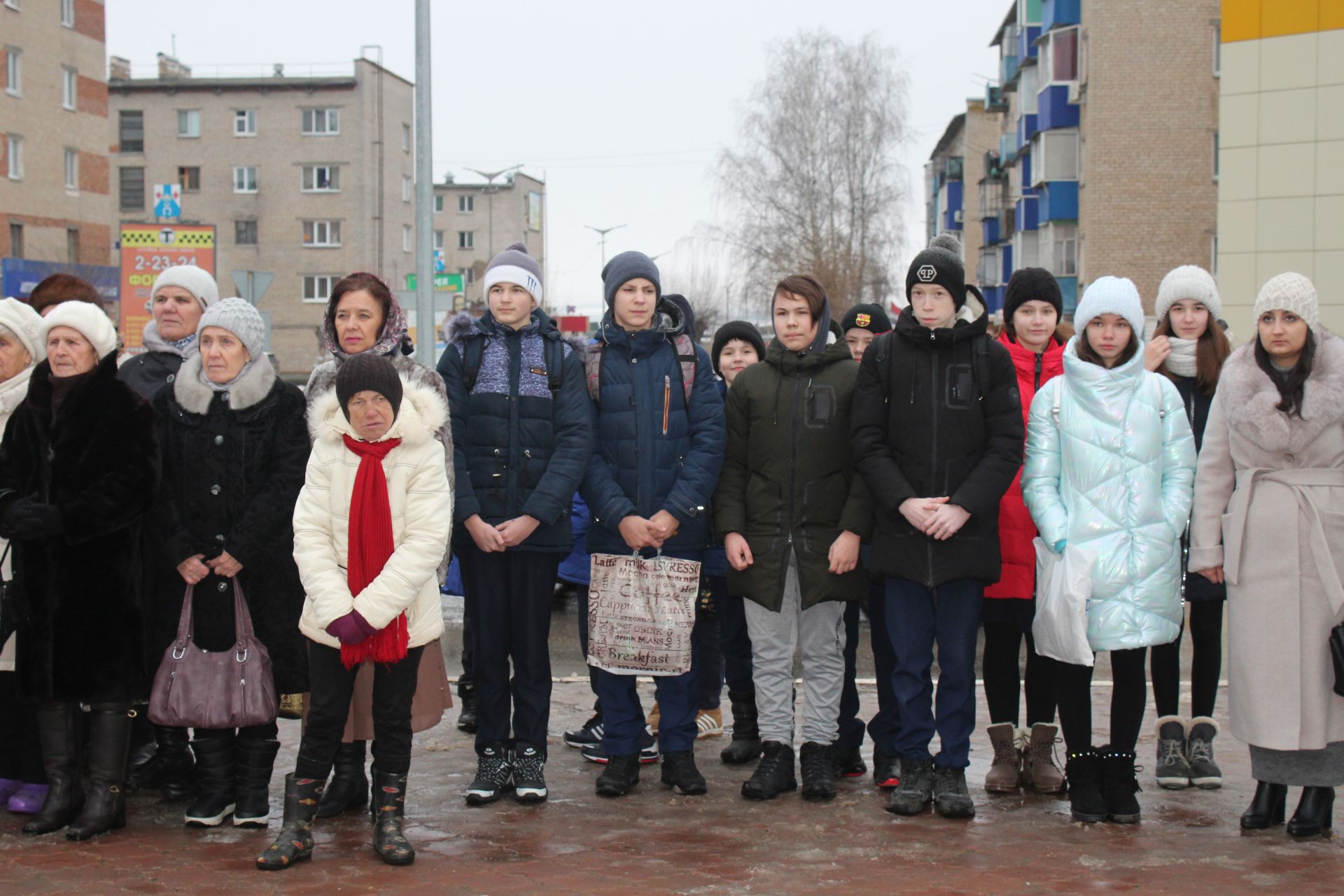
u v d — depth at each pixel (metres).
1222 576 4.77
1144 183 30.97
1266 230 16.75
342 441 4.40
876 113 41.03
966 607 4.85
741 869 4.10
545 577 4.99
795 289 5.14
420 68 14.83
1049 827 4.61
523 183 85.81
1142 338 4.89
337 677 4.31
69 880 3.98
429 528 4.34
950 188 58.31
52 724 4.55
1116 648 4.59
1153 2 30.73
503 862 4.18
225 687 4.45
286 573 4.58
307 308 54.38
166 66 55.88
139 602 4.52
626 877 4.02
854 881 3.97
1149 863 4.16
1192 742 5.25
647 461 5.07
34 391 4.57
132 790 5.16
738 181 41.44
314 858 4.25
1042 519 4.79
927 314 4.88
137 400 4.52
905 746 4.87
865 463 4.86
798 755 5.82
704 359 5.25
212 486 4.54
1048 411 4.93
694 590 5.01
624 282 5.14
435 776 5.38
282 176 54.09
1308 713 4.45
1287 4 16.47
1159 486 4.77
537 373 5.00
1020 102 37.00
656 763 5.66
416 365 4.75
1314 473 4.58
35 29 34.09
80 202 36.19
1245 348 4.75
